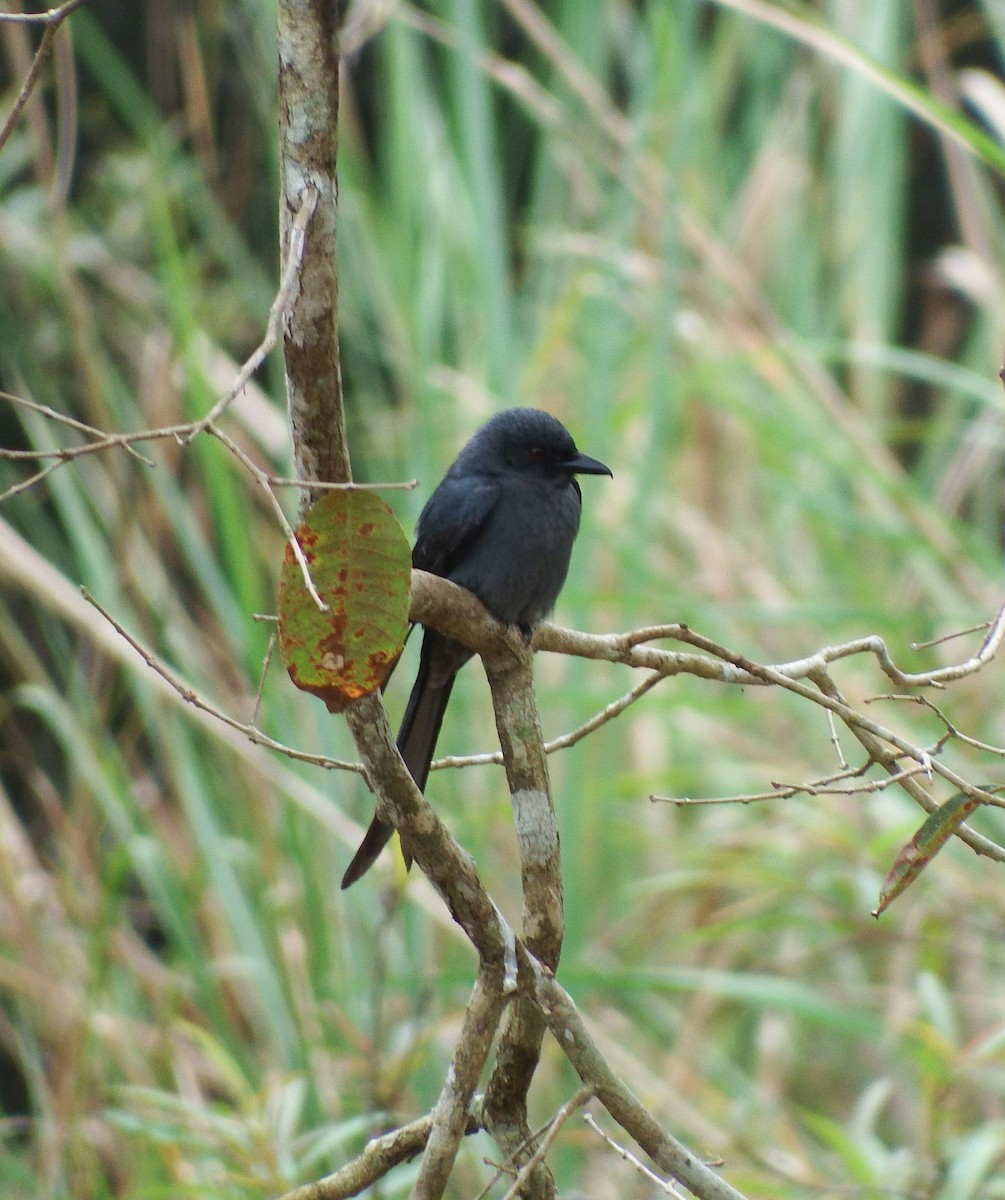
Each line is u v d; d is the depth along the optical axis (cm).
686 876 1067
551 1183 518
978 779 1062
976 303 1551
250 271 1412
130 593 1083
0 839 1087
